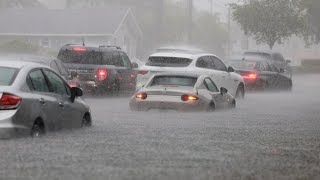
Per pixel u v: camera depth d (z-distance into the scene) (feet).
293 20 353.31
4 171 57.11
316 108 140.26
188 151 69.92
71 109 89.30
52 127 83.87
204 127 94.58
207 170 59.00
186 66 162.50
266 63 209.67
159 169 58.95
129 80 170.71
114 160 63.41
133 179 54.49
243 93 180.55
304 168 61.26
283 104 153.99
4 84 78.02
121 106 135.23
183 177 55.67
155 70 163.32
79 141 76.74
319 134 88.38
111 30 438.81
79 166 59.82
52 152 67.72
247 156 67.36
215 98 125.70
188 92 118.62
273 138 83.15
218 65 174.50
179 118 107.96
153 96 119.65
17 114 75.87
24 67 82.28
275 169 60.49
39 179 53.93
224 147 73.61
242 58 210.38
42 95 82.33
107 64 164.14
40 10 466.70
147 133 85.81
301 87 248.32
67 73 141.59
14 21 456.86
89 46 165.78
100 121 102.53
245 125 99.45
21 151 67.97
